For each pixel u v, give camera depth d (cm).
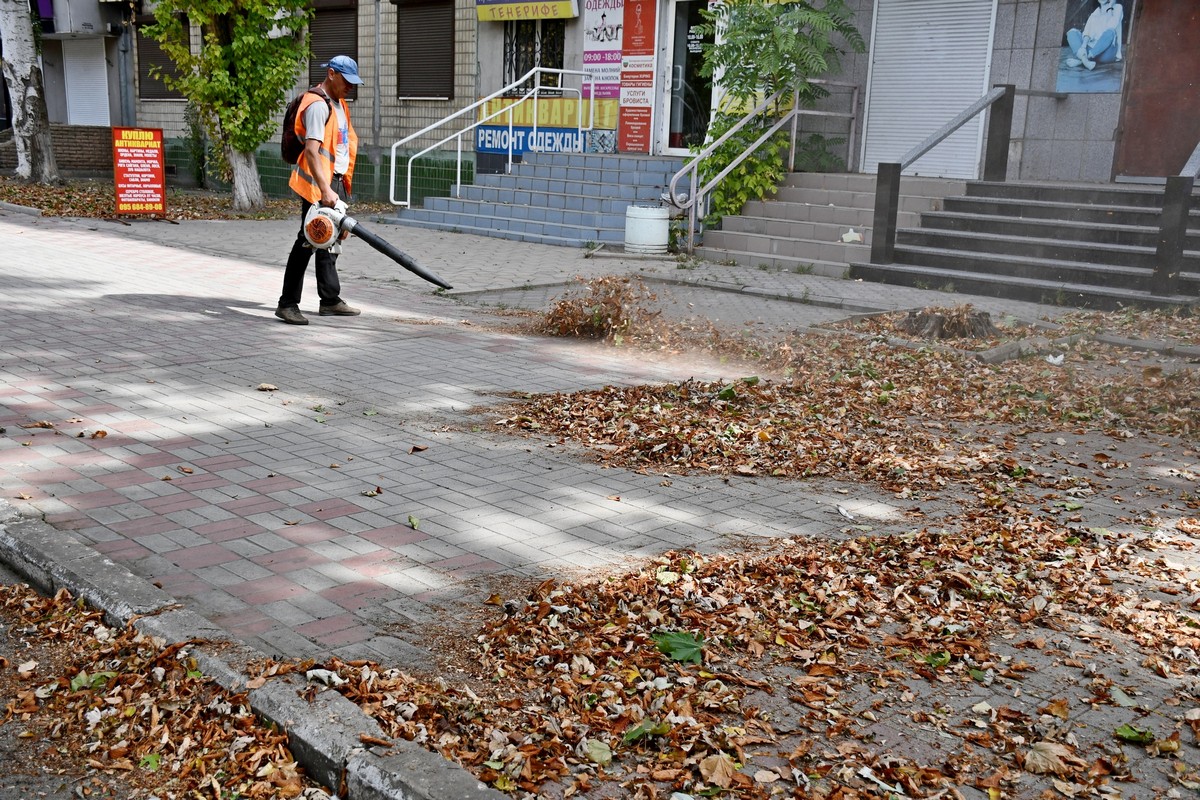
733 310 1170
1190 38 1412
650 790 303
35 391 697
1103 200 1349
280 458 589
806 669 378
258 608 408
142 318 950
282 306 967
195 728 337
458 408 707
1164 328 1085
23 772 321
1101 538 513
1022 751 330
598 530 503
